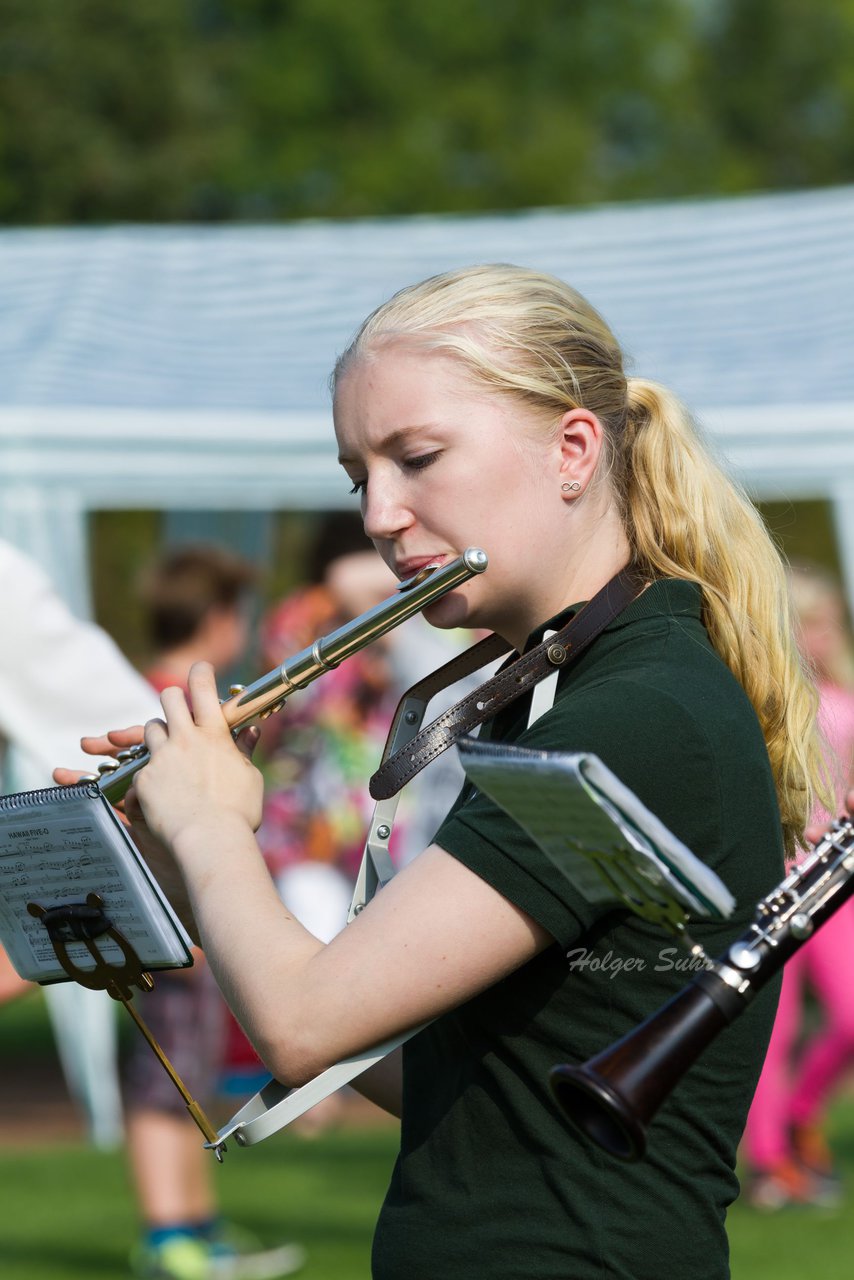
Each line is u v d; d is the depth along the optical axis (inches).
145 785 183.0
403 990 162.9
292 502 682.8
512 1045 170.7
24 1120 748.6
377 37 2516.0
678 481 191.0
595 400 188.1
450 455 178.9
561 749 164.9
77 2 2381.9
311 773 654.5
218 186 2461.9
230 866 173.9
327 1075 166.4
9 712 327.9
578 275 835.4
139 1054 487.5
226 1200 570.9
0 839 185.8
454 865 165.0
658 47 2925.7
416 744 185.5
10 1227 538.9
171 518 1036.5
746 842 171.0
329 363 748.6
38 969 195.3
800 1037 804.6
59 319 773.9
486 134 2536.9
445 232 924.6
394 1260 173.6
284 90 2475.4
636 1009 169.0
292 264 877.2
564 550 184.2
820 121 3425.2
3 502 662.5
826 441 650.8
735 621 188.5
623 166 2898.6
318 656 188.2
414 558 182.4
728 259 835.4
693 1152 172.4
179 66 2415.1
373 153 2455.7
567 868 155.9
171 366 741.3
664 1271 168.4
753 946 153.3
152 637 528.4
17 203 2375.7
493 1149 171.3
